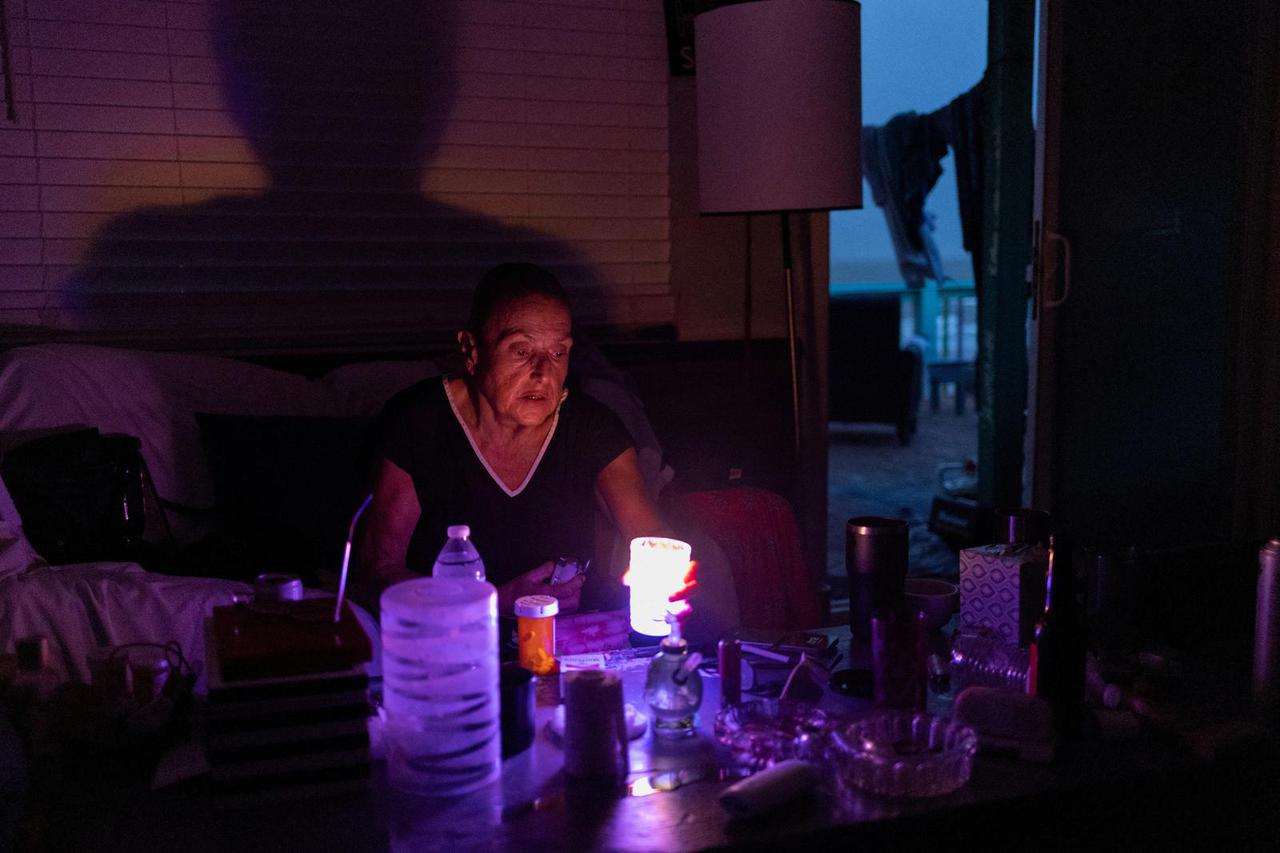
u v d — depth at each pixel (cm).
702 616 248
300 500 249
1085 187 351
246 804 122
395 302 319
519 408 182
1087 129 348
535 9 323
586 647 170
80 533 227
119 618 190
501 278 183
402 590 126
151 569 234
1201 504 323
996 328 394
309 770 123
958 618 187
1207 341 318
